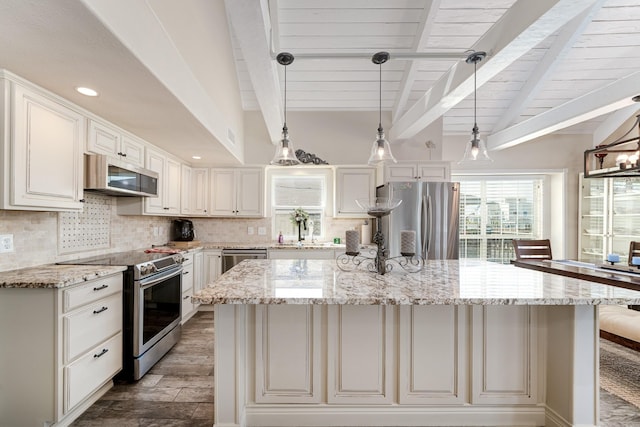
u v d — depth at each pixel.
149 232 3.85
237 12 1.86
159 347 2.63
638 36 3.40
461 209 5.43
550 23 1.85
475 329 1.84
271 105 3.16
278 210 4.97
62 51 1.53
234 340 1.71
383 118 4.70
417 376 1.84
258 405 1.85
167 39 1.95
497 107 4.58
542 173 5.07
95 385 2.01
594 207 4.85
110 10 1.36
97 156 2.34
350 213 4.64
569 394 1.68
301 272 2.06
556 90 4.23
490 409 1.85
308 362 1.84
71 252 2.55
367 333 1.84
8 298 1.75
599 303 1.40
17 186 1.74
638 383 2.30
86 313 1.93
